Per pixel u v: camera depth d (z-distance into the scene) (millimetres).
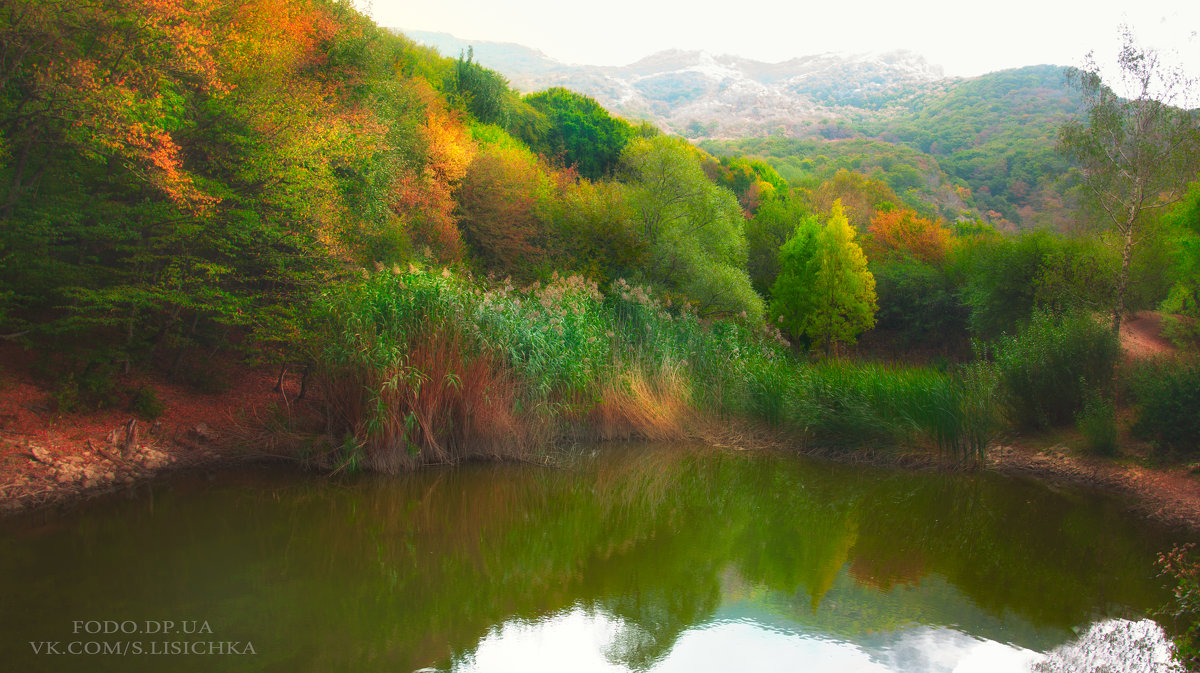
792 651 4750
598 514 8172
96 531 6543
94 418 8398
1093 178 14984
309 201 9930
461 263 14906
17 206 8156
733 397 12344
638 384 11867
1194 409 10164
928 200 61719
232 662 4355
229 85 9477
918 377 11875
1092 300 16156
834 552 7074
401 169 15453
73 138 7645
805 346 24734
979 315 20375
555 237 19125
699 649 4758
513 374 10336
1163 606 5734
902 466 10906
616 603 5609
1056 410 12195
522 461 9844
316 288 9719
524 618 5254
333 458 8938
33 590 5289
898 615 5445
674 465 10508
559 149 32469
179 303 8930
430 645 4734
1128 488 9711
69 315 8578
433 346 9367
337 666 4363
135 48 8086
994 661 4629
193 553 6234
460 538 7121
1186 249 14016
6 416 7688
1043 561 6898
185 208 8719
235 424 9414
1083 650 4828
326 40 13844
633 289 13375
